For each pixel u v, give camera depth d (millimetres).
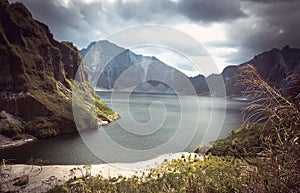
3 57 40000
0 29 42781
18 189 13109
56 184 12953
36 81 45312
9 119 35031
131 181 9344
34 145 29344
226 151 10719
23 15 54188
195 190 5230
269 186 2986
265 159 3242
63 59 58344
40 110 38438
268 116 3123
